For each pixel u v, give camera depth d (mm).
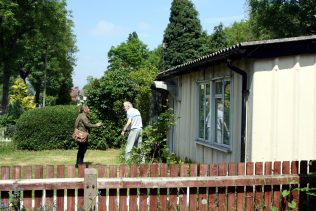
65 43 46906
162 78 14953
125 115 16875
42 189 4496
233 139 8383
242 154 7699
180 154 13008
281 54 7344
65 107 16750
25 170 4582
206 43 42344
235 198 5043
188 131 12125
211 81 9953
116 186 4633
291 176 5121
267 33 34188
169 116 9578
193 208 4906
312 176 5176
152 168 4824
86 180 4559
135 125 10977
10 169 4566
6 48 38188
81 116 11250
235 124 8289
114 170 4734
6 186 4418
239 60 8047
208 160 10180
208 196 4961
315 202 5301
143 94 18578
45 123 16188
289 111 7426
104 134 16688
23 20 37000
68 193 4617
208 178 4867
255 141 7344
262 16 33406
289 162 5215
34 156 14289
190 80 11977
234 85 8367
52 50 46688
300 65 7461
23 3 36438
